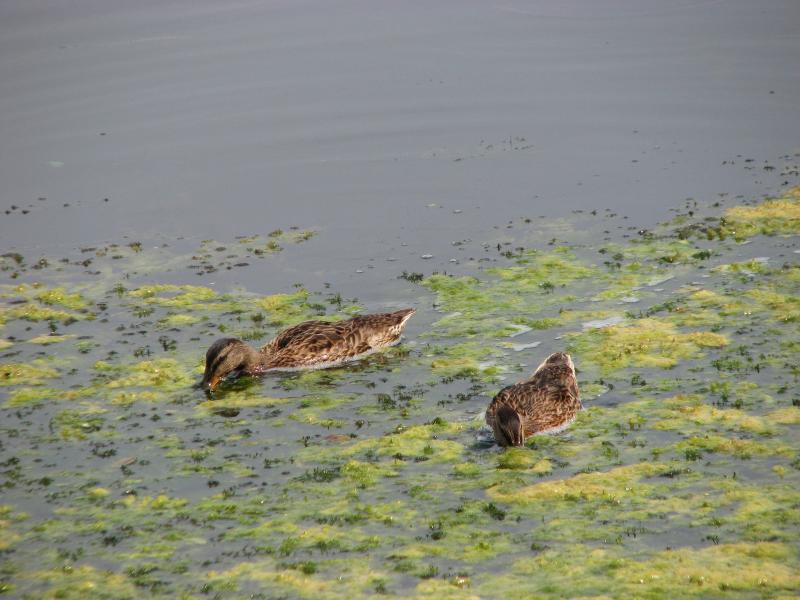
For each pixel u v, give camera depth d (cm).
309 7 3809
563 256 2189
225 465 1454
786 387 1568
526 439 1492
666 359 1698
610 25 3544
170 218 2508
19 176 2716
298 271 2206
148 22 3672
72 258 2327
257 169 2742
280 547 1238
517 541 1228
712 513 1255
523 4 3797
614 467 1391
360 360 1825
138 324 1986
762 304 1870
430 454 1463
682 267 2078
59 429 1585
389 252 2273
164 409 1650
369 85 3178
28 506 1362
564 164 2684
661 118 2889
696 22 3519
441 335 1875
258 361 1781
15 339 1930
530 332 1855
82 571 1202
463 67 3259
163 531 1288
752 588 1102
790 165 2570
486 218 2420
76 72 3259
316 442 1516
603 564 1164
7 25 3628
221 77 3250
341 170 2720
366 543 1239
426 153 2792
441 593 1124
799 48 3225
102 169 2755
